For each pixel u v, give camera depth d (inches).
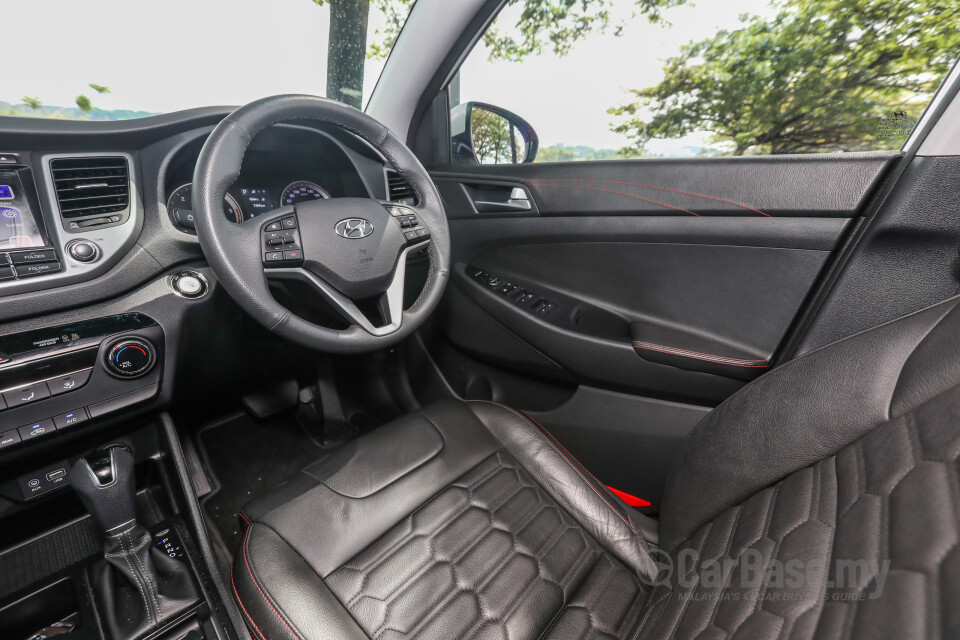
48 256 28.5
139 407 33.8
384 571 25.5
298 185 43.0
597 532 28.4
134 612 29.9
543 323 42.6
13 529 34.9
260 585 24.1
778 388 22.5
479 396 51.3
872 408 18.8
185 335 33.7
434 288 34.7
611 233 41.9
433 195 35.7
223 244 27.6
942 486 13.9
